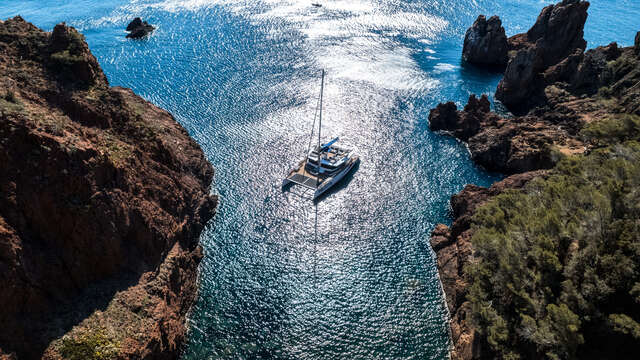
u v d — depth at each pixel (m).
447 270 55.81
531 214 47.22
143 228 48.16
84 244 41.44
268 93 107.88
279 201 70.00
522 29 172.62
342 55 135.50
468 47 136.12
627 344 33.97
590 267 37.75
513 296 41.28
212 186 72.56
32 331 36.44
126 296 43.06
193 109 98.00
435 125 94.38
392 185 75.69
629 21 190.25
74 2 183.88
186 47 137.50
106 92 57.03
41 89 50.94
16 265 36.06
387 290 54.41
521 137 83.06
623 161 47.72
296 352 46.06
